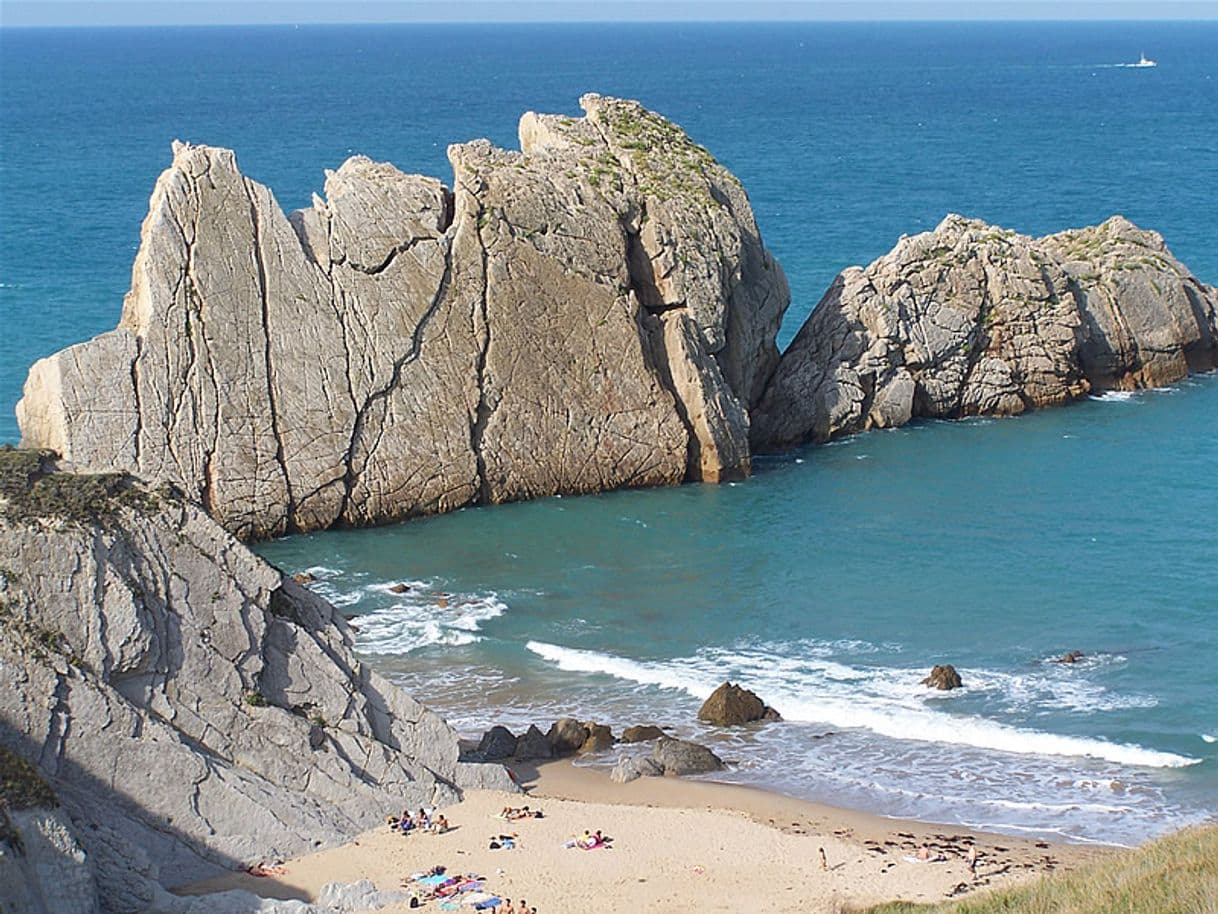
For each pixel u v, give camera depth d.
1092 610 59.47
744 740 49.34
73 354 68.12
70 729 39.56
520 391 74.88
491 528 71.19
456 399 73.75
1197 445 81.50
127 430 68.31
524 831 42.78
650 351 78.00
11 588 40.22
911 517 71.12
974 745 48.50
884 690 52.72
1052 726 49.59
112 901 37.12
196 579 43.09
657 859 41.00
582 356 76.06
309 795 42.78
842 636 57.62
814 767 47.28
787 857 41.09
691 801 45.00
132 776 40.06
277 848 41.19
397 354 72.81
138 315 71.06
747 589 62.81
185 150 71.31
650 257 79.25
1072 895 35.19
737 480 77.81
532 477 75.19
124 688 41.34
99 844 37.91
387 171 76.62
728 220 81.38
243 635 43.41
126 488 43.41
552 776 47.06
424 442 72.88
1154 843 38.78
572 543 68.94
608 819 43.59
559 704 52.78
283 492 70.25
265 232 71.31
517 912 37.91
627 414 76.44
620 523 71.50
